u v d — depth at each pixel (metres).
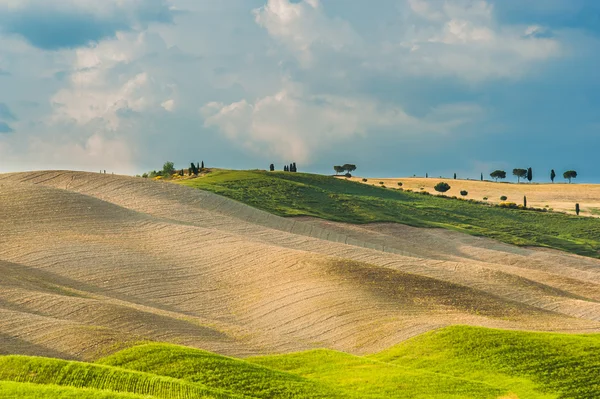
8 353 51.88
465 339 61.69
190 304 78.25
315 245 112.81
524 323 72.50
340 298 77.62
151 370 48.50
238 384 46.66
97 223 110.31
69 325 58.94
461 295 81.69
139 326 63.53
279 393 45.72
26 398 38.41
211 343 62.12
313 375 52.88
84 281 82.56
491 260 141.00
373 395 47.72
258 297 81.06
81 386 43.44
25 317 61.34
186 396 42.62
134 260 93.25
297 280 85.62
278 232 121.88
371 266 91.31
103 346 53.56
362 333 66.81
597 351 58.84
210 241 105.81
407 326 67.44
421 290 82.38
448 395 48.28
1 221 105.44
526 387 51.88
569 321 75.44
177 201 139.88
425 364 57.19
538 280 108.50
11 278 78.44
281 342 64.88
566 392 51.12
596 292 102.75
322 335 67.44
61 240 98.94
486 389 49.94
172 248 101.31
